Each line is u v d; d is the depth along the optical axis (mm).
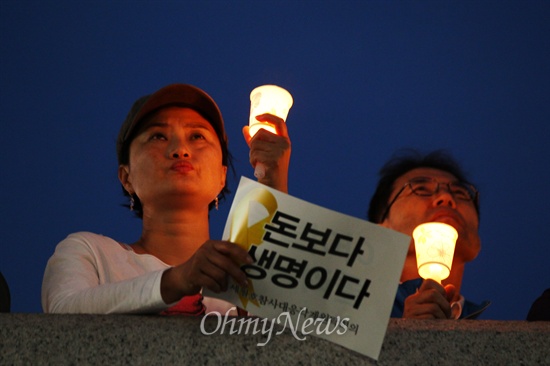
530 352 3850
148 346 3719
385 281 3779
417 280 5402
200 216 5094
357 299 3771
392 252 3797
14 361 3674
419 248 5113
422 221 5590
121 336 3719
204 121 5223
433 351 3834
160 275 3934
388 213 5727
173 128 5117
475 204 5848
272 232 3830
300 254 3805
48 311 4355
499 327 3930
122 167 5293
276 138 4945
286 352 3760
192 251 5043
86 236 4785
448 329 3883
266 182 4883
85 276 4512
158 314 4023
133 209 5340
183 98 5207
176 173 4984
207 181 5043
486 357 3842
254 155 4918
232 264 3777
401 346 3832
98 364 3688
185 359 3721
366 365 3783
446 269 5059
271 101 5270
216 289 3783
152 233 5043
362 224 3812
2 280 4566
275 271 3805
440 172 5793
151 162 5035
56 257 4625
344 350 3777
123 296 3973
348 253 3805
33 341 3693
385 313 3756
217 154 5137
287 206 3844
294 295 3781
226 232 3865
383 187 5852
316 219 3820
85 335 3711
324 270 3795
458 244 5559
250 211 3852
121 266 4727
